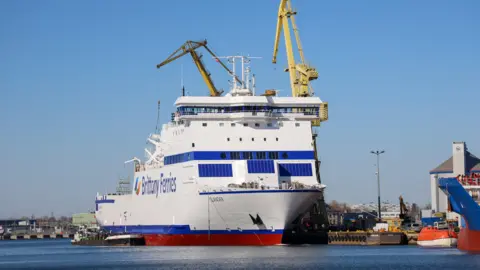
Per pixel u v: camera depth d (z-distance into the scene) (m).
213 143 137.25
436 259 116.81
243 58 145.25
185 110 138.50
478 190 119.75
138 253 138.25
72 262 128.00
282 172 137.38
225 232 133.62
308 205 131.12
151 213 155.12
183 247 142.50
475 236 123.00
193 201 135.50
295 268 105.75
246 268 105.56
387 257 121.94
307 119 140.75
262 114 138.00
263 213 129.50
